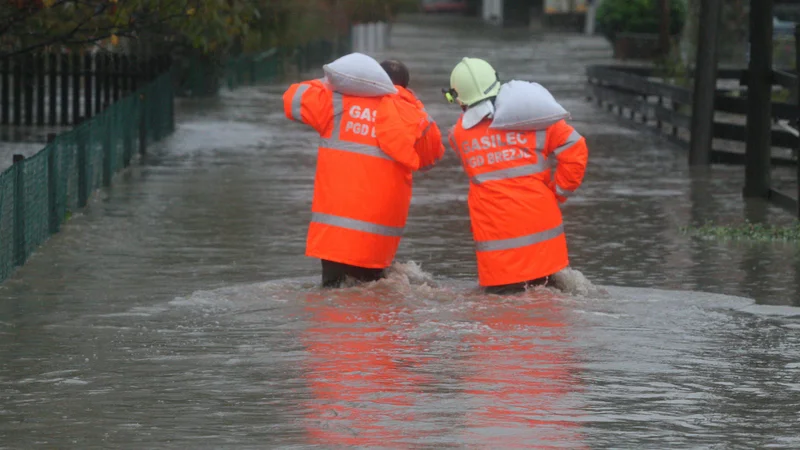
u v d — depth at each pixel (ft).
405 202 79.97
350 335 64.90
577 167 77.51
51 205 100.12
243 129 199.31
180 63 253.65
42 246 94.84
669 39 330.54
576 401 52.03
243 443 45.91
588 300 74.90
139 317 70.13
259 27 182.19
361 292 76.69
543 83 312.50
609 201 126.00
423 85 297.12
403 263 86.89
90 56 189.88
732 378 56.49
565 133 77.56
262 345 62.59
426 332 65.62
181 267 86.99
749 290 81.05
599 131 205.87
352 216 78.48
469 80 78.28
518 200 76.95
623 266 89.86
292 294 76.54
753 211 120.06
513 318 69.51
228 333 65.62
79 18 140.56
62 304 74.02
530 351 61.21
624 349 61.93
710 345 63.21
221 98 261.44
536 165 77.66
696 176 148.36
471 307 72.54
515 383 54.90
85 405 51.52
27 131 185.47
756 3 127.75
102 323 68.54
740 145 185.26
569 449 45.37
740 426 48.78
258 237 100.48
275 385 54.49
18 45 161.58
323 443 45.85
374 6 209.05
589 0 587.68
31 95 193.88
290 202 120.88
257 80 309.63
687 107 221.87
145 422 48.85
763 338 65.10
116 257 90.68
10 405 51.49
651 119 217.77
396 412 50.06
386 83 79.00
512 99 77.36
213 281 81.82
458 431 47.42
